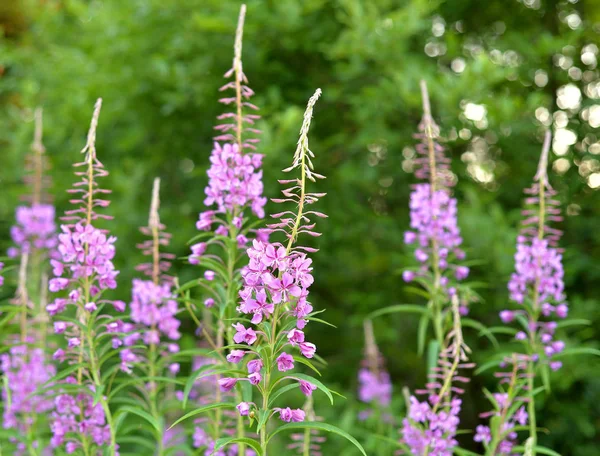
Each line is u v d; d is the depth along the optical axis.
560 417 2.27
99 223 2.23
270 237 1.35
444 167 1.53
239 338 1.18
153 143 2.47
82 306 1.31
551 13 2.58
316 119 2.35
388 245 2.50
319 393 2.00
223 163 1.33
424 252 1.54
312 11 2.22
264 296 1.17
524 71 2.41
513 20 2.62
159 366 1.40
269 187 2.03
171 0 2.12
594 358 2.11
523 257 1.47
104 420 1.35
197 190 2.35
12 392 1.45
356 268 2.57
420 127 1.53
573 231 2.41
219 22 2.02
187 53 2.22
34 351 1.47
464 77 1.94
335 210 2.30
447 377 1.37
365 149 2.41
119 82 2.26
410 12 2.04
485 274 2.24
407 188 2.48
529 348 1.46
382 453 1.73
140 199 2.42
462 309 1.51
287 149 2.13
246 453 1.38
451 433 1.38
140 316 1.40
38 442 1.43
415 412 1.38
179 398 1.41
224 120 2.22
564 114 2.44
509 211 2.55
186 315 1.86
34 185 1.76
